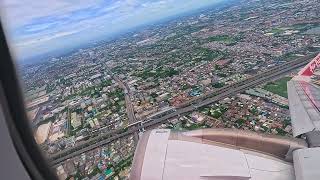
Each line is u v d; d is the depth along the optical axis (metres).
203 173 5.42
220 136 6.11
